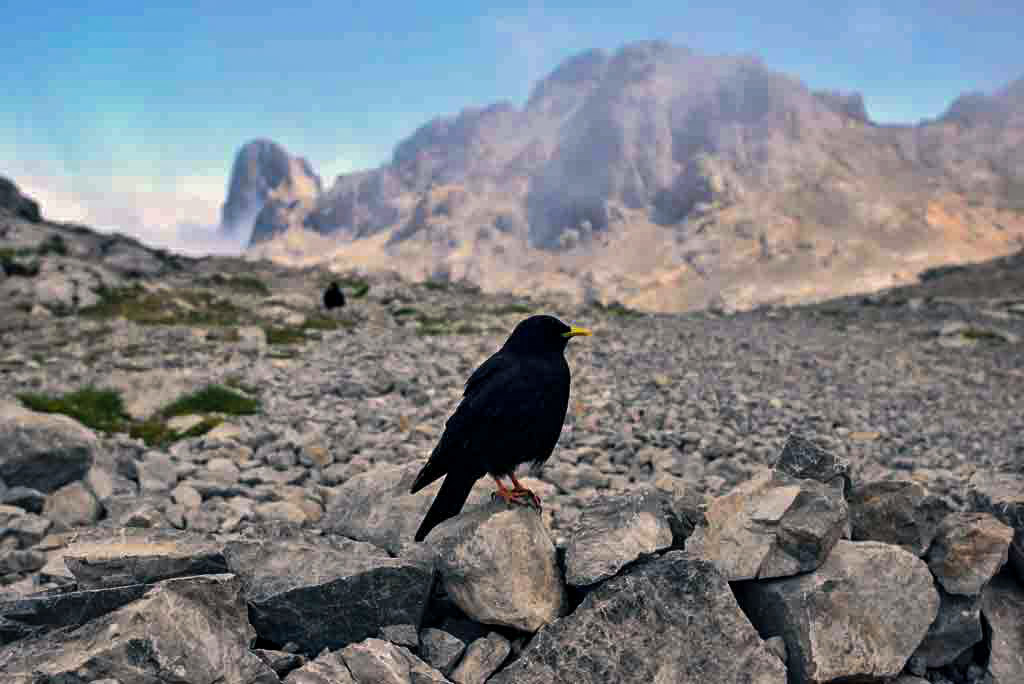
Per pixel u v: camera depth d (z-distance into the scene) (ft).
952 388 69.26
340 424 39.91
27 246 123.75
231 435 35.96
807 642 15.30
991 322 133.69
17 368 55.52
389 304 119.55
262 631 15.71
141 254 145.79
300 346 73.51
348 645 15.37
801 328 122.42
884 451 41.57
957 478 35.37
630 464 34.27
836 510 16.93
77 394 42.22
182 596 13.87
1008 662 16.87
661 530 16.94
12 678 12.00
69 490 25.68
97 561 16.07
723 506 17.97
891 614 16.26
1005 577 18.38
